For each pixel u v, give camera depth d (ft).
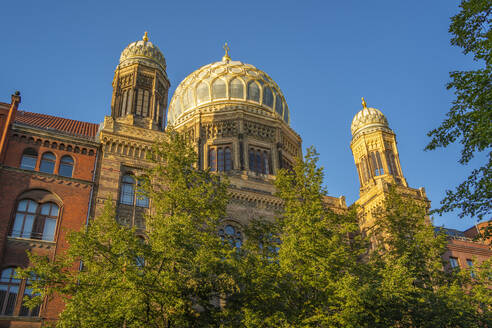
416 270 93.66
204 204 80.69
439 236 100.32
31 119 122.93
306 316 73.05
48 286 69.72
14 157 98.78
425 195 145.07
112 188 103.24
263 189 130.93
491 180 60.90
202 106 167.84
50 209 96.94
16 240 90.12
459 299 86.22
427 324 81.97
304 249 75.61
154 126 138.21
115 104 141.90
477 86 60.44
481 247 151.12
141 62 146.92
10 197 93.76
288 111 182.91
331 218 86.28
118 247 67.87
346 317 67.97
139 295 62.49
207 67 179.63
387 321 76.38
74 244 68.64
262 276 75.31
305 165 92.48
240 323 73.56
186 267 69.26
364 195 148.87
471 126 61.05
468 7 63.67
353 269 79.41
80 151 106.22
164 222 70.33
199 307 98.07
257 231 92.02
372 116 176.55
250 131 158.81
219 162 153.07
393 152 169.89
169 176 84.38
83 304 62.75
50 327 70.33
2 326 81.10
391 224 104.73
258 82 173.37
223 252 79.46
